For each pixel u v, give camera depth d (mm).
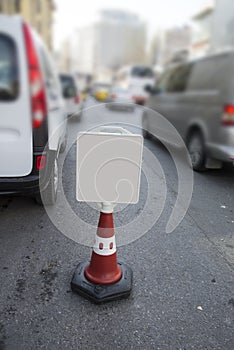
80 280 2258
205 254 2828
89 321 2020
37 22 35531
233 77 4414
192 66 5883
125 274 2371
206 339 1927
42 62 2971
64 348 1824
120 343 1873
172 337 1930
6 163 2695
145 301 2215
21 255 2682
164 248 2879
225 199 4113
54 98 3406
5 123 2625
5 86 2576
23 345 1827
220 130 4562
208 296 2293
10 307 2104
